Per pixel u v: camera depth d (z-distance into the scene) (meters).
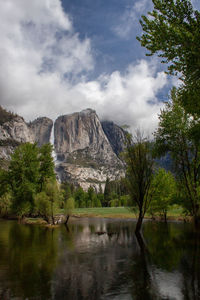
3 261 17.61
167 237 28.17
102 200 169.12
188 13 9.86
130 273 14.02
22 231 37.91
